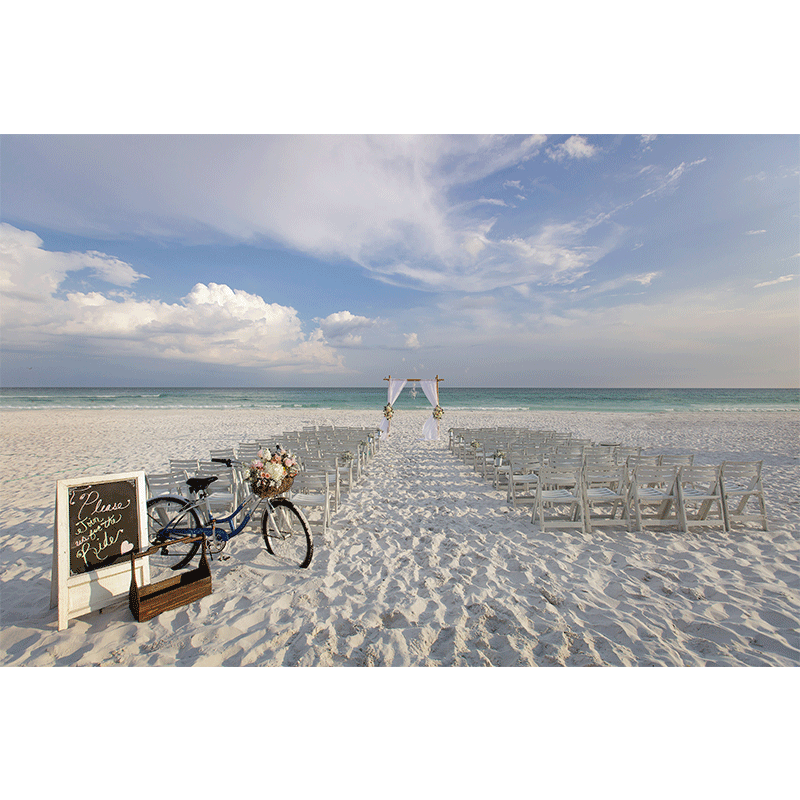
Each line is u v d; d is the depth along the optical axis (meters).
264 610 3.24
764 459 10.20
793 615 3.16
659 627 3.03
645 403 39.03
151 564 4.08
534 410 29.72
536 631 3.00
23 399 36.41
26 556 4.37
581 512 5.15
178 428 17.28
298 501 4.91
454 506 6.16
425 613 3.24
